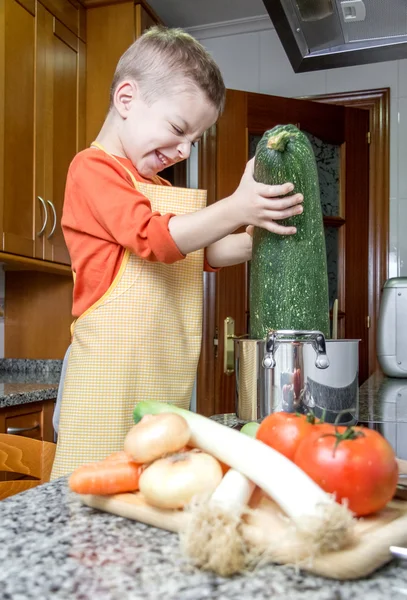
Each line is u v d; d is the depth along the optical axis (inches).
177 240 30.9
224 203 30.0
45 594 12.8
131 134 37.0
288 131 29.2
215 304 85.3
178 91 35.1
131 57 37.2
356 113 96.2
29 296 87.2
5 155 66.6
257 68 101.1
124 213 33.0
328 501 14.6
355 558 13.7
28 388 67.6
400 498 18.5
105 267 36.0
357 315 95.0
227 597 12.8
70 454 35.3
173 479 16.3
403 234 96.0
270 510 16.8
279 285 29.7
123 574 13.9
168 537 16.3
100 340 35.8
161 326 37.0
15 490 35.3
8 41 67.1
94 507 18.7
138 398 36.2
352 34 47.9
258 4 93.8
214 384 84.7
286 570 14.3
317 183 30.5
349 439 16.6
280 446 17.7
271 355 27.6
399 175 96.4
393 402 49.9
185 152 37.1
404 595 13.2
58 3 76.6
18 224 69.4
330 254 94.8
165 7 94.6
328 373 27.8
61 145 77.8
